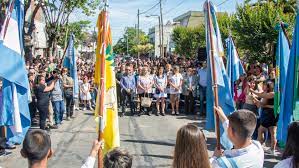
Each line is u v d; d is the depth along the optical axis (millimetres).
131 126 14055
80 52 61062
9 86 8297
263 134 10086
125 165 3203
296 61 7371
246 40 21266
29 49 19562
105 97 5203
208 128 6191
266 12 20766
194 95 16703
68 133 12578
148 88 16391
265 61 20781
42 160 3391
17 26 7906
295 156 3109
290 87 7562
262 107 9625
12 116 8297
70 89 15289
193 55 43531
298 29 7379
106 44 5199
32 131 3480
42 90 12125
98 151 4445
